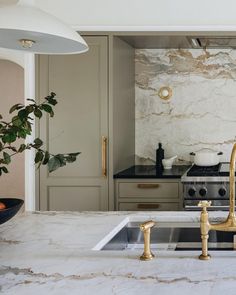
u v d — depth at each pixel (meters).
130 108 3.95
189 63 4.03
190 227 1.92
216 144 4.03
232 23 3.30
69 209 3.45
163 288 1.01
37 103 3.41
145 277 1.08
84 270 1.15
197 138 4.05
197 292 0.98
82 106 3.40
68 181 3.44
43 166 3.44
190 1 3.33
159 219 1.93
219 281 1.05
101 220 1.86
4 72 5.32
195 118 4.05
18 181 5.35
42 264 1.21
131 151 4.02
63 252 1.34
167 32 3.37
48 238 1.54
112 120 3.37
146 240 1.25
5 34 1.43
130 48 3.91
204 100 4.03
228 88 3.99
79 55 3.39
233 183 1.34
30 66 3.40
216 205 3.22
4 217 1.44
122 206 3.41
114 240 1.70
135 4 3.36
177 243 1.92
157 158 3.81
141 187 3.37
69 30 1.42
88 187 3.42
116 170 3.47
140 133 4.13
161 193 3.36
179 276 1.09
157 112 4.09
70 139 3.42
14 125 1.55
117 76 3.49
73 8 3.39
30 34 1.42
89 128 3.40
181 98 4.05
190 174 3.25
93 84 3.39
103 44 3.37
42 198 3.46
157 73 4.07
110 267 1.17
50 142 3.43
